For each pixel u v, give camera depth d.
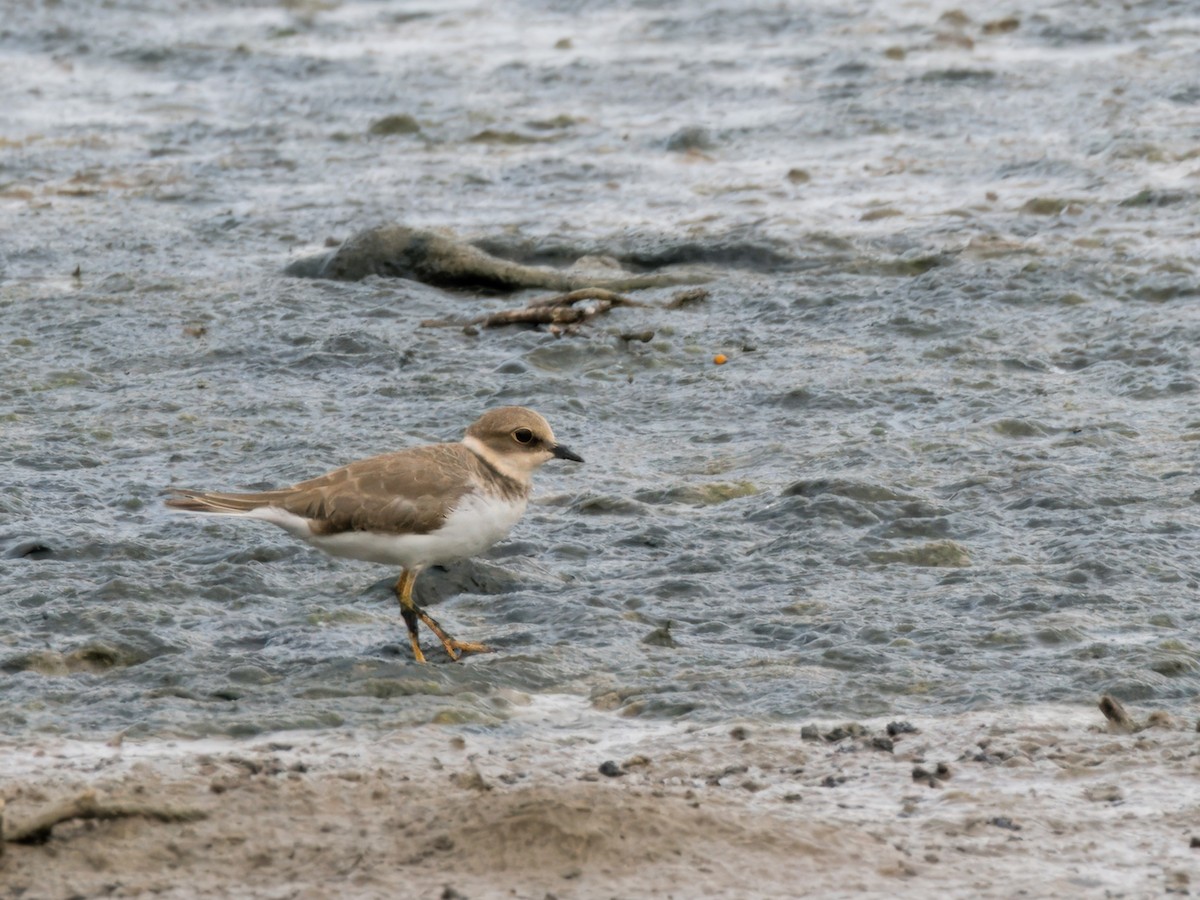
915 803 8.13
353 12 43.41
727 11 40.50
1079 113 29.56
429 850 7.38
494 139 30.22
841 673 9.91
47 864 7.27
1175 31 36.09
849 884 7.20
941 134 29.06
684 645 10.54
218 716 9.16
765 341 18.70
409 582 10.28
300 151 29.55
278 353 18.31
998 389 16.58
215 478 14.24
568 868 7.20
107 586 11.32
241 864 7.32
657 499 13.65
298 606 11.21
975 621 10.77
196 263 22.64
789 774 8.50
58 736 8.95
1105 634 10.52
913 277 20.72
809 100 32.03
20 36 39.56
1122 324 18.38
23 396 16.91
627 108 32.44
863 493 13.20
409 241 21.58
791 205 24.78
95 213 25.48
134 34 40.25
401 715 9.22
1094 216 23.19
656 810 7.62
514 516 10.41
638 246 22.27
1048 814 7.98
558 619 10.98
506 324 19.27
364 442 15.22
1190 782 8.33
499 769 8.49
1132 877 7.34
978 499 13.27
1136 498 13.22
